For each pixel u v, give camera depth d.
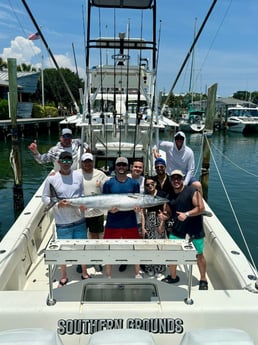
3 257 3.05
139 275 3.49
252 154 23.00
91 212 3.68
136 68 5.51
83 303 2.38
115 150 5.70
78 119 5.74
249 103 55.00
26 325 2.30
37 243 4.39
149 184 3.38
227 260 3.16
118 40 4.46
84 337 2.31
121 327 2.32
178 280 3.50
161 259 2.31
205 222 4.09
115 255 2.30
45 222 4.86
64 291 2.48
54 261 2.28
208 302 2.39
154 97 4.84
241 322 2.34
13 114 8.55
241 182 13.43
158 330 2.32
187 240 2.46
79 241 2.43
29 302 2.37
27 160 18.22
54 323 2.30
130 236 3.31
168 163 4.50
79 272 3.69
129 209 3.02
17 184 8.79
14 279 3.24
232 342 1.95
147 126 5.29
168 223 3.29
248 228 8.09
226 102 53.75
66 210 3.25
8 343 1.90
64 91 35.47
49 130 31.67
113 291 2.58
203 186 8.80
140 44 4.52
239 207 9.83
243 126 39.78
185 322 2.33
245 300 2.43
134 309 2.32
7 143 24.72
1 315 2.28
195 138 33.44
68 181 3.26
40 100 41.75
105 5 4.27
